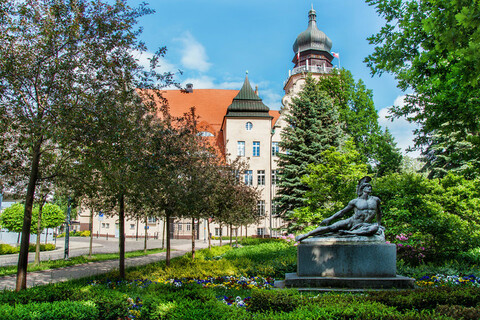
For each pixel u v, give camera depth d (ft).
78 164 32.19
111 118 29.99
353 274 30.58
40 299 22.52
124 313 22.12
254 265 47.44
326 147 96.43
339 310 18.30
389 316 17.20
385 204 51.78
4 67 29.53
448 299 21.54
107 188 37.76
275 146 158.81
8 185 38.09
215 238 154.51
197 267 45.47
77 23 31.42
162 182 37.40
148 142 34.65
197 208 50.16
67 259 65.31
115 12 33.14
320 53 188.65
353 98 135.33
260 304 21.44
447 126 34.91
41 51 31.27
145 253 83.97
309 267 31.58
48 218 111.65
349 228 33.53
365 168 70.49
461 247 47.73
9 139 33.45
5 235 112.98
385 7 33.58
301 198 91.81
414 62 31.19
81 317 19.81
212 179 53.93
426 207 48.57
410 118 40.98
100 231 190.90
